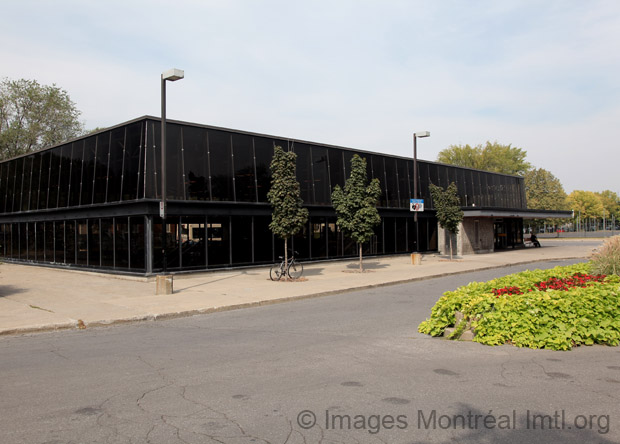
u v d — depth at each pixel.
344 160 26.95
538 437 4.23
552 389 5.59
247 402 5.15
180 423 4.55
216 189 20.66
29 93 41.84
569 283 9.72
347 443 4.10
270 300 13.68
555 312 7.86
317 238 25.30
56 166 24.48
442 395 5.38
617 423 4.55
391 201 30.02
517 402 5.14
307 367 6.63
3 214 29.27
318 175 25.34
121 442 4.12
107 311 11.69
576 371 6.33
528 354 7.30
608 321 7.82
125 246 19.78
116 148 20.12
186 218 19.83
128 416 4.75
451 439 4.19
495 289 9.64
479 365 6.68
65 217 23.38
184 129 19.83
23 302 13.19
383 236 29.77
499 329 8.05
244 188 21.72
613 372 6.29
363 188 21.81
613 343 7.70
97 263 21.44
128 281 18.70
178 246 19.53
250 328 9.91
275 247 23.14
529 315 7.92
